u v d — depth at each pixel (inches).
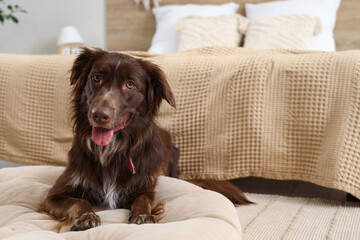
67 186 82.9
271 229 86.0
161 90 88.7
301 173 110.7
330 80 108.0
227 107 117.3
